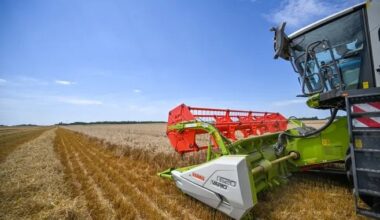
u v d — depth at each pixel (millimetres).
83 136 23422
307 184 4371
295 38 3844
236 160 2695
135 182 5062
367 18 2869
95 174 5879
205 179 3055
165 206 3676
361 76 2928
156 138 16047
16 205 3850
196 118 4223
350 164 2883
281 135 4383
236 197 2574
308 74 3707
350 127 2467
